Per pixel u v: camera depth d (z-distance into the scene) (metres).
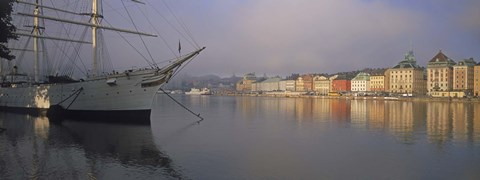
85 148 27.94
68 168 21.53
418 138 36.25
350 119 59.88
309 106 110.50
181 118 59.16
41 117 54.59
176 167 22.47
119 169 21.61
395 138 36.25
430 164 24.27
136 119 50.47
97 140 32.12
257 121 54.75
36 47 69.31
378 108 100.88
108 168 21.78
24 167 21.45
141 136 35.44
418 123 52.84
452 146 31.33
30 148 27.34
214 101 158.12
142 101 50.06
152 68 49.91
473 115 72.12
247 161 24.61
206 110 84.62
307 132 40.88
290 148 29.94
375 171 22.42
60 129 39.75
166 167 22.41
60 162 22.94
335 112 79.44
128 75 49.72
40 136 33.88
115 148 28.30
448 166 23.81
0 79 74.69
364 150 29.23
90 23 58.53
